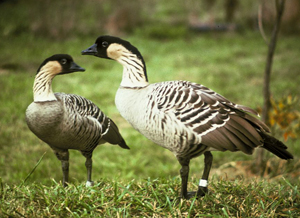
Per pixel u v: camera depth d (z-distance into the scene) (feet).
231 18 120.98
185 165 22.36
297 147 40.09
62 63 23.73
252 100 55.52
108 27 111.45
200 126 20.75
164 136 21.48
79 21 112.47
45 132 23.36
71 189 23.58
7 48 85.87
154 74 70.59
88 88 61.16
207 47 96.32
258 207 21.31
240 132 20.72
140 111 21.99
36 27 101.76
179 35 107.65
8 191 23.02
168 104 21.09
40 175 35.09
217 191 23.61
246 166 36.78
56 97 23.93
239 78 68.23
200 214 20.44
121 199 22.04
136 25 116.47
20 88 58.65
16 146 40.29
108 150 42.34
